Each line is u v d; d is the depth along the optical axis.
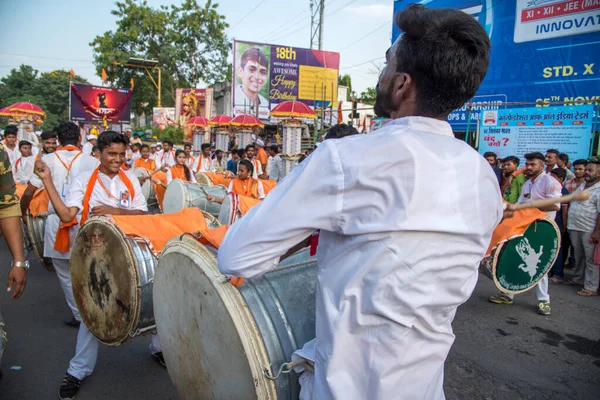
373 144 1.12
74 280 3.13
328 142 1.17
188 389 1.95
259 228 1.16
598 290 5.71
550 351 3.98
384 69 1.31
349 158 1.11
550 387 3.38
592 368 3.69
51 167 4.18
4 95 51.50
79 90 25.34
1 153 2.21
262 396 1.51
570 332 4.41
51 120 48.66
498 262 4.50
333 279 1.19
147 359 3.57
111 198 3.37
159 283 2.03
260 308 1.61
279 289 1.71
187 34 37.34
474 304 5.15
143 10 35.84
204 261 1.73
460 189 1.16
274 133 23.88
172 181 6.81
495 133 9.58
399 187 1.09
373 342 1.14
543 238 4.63
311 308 1.73
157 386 3.18
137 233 2.79
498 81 11.49
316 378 1.24
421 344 1.18
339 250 1.18
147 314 2.79
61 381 3.20
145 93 38.59
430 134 1.19
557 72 10.48
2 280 5.26
